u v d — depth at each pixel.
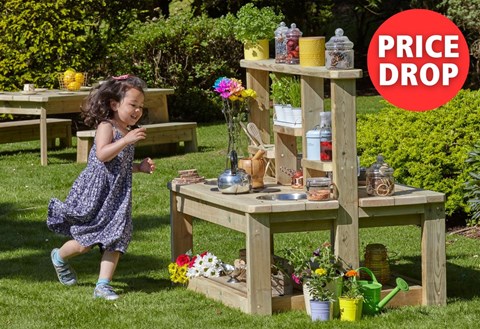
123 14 14.81
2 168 11.04
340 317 6.01
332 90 6.05
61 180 10.19
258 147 6.84
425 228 6.23
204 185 6.68
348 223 6.12
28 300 6.41
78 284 6.78
